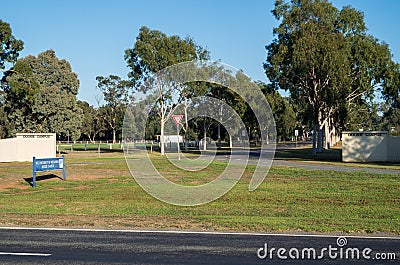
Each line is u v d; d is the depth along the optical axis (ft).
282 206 55.47
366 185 74.90
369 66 171.42
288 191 68.95
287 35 173.78
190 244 32.60
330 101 167.22
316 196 63.62
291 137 388.78
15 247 31.71
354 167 112.47
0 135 241.76
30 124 211.00
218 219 43.55
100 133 369.71
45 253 29.91
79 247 31.68
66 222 41.52
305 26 164.66
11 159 143.23
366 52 169.68
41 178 88.84
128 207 54.75
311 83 174.60
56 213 48.98
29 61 214.28
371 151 138.21
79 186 76.84
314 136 166.30
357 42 171.12
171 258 28.60
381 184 75.92
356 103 203.62
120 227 39.37
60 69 219.20
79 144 325.83
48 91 209.36
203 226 39.63
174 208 54.03
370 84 175.63
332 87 165.99
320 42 159.74
